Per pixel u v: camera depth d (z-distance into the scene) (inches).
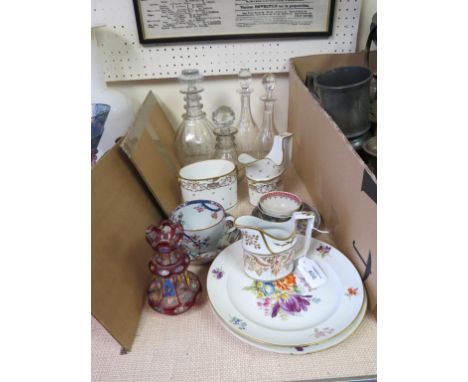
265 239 23.9
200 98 37.4
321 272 25.6
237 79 40.9
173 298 23.9
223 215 27.7
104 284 21.3
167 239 22.2
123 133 34.7
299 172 39.3
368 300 24.0
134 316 23.2
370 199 22.1
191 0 35.1
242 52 38.5
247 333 21.3
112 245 23.2
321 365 20.7
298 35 37.9
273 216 29.4
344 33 38.5
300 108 35.9
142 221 27.7
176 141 38.3
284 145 33.4
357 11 37.4
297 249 27.5
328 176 29.3
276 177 33.4
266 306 23.7
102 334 23.0
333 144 27.4
